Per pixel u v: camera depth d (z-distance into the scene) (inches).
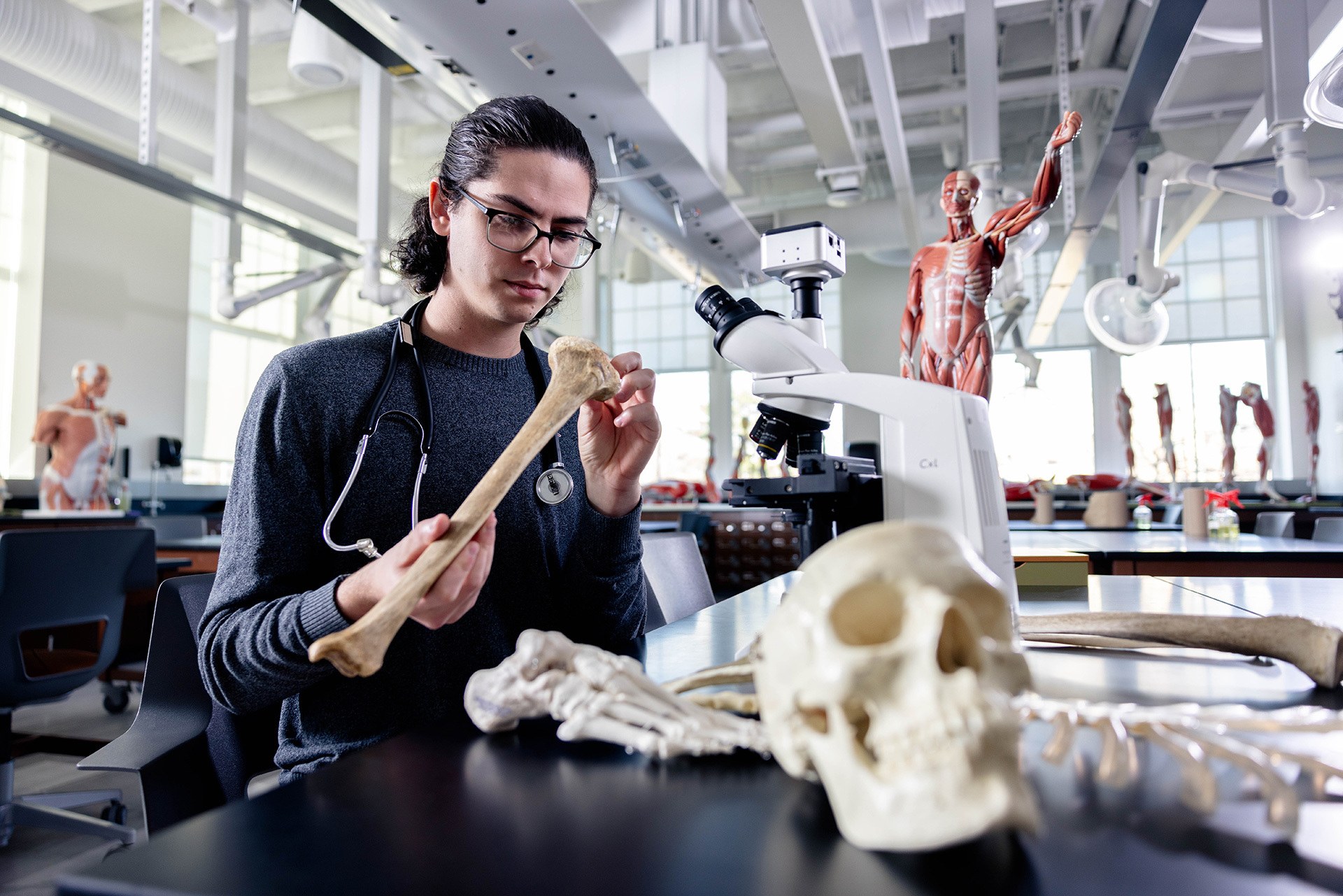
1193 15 120.2
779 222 366.9
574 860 16.6
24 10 186.7
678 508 306.7
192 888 15.1
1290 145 118.0
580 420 44.8
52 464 233.8
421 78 213.9
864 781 16.5
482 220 42.8
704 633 47.0
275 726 50.3
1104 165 176.1
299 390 42.4
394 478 44.2
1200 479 376.5
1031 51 278.2
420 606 27.4
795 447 43.4
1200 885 15.1
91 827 92.0
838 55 211.3
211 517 288.4
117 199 298.8
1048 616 38.2
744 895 14.9
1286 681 31.8
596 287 238.1
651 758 23.7
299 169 263.7
